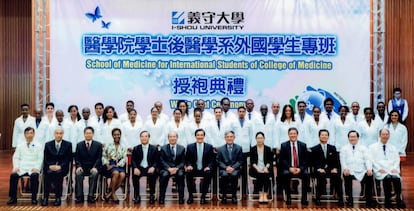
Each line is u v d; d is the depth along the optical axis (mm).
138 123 7559
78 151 6742
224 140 7340
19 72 11852
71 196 7020
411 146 11430
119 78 8516
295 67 8461
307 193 7059
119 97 8523
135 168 6668
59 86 8469
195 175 6746
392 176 6453
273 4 8438
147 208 6301
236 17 8461
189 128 7371
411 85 11328
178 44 8508
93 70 8492
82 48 8469
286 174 6562
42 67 8445
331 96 8430
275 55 8469
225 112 7504
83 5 8445
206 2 8469
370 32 8344
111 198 6707
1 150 11836
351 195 6547
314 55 8430
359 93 8398
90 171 6664
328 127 7348
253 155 6758
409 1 11297
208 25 8477
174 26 8492
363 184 7035
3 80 11805
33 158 6707
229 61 8492
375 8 8312
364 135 7324
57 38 8438
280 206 6434
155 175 6648
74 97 8484
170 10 8477
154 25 8492
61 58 8453
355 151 6602
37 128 7398
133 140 7477
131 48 8500
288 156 6645
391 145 6621
